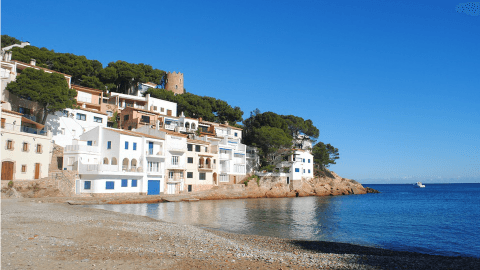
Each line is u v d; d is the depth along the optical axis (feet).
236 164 300.20
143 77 347.36
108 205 168.35
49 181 169.99
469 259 69.97
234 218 138.41
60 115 218.18
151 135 233.35
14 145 159.33
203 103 361.51
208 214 147.84
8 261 43.55
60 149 200.75
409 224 144.66
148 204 184.85
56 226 79.92
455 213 198.80
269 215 156.56
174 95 356.59
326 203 253.24
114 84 329.52
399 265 56.80
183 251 58.59
